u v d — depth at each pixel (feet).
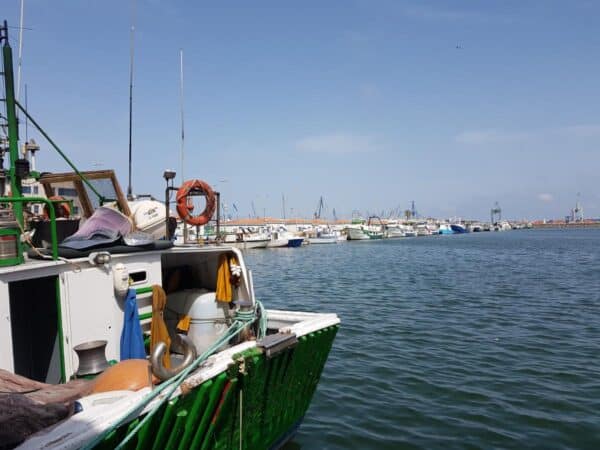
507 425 27.25
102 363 15.93
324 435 26.23
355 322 57.31
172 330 22.06
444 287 90.74
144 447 12.66
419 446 24.85
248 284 21.58
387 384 34.47
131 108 27.55
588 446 24.59
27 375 18.26
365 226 422.41
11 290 18.01
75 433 10.58
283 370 19.65
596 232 613.11
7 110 19.38
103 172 21.95
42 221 20.74
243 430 17.83
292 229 383.86
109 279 17.56
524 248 240.53
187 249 20.72
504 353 42.55
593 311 63.52
